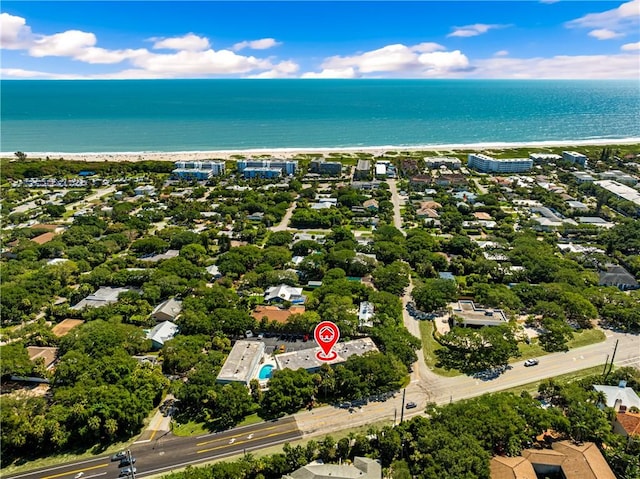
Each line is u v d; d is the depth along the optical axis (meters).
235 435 124.50
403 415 131.38
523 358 159.38
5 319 183.12
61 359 148.25
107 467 114.31
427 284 199.38
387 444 113.62
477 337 155.75
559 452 110.69
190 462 115.62
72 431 121.19
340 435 123.81
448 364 156.38
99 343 153.75
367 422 128.75
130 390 131.25
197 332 164.75
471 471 102.31
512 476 101.25
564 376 149.00
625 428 117.44
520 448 111.12
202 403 133.38
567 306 182.25
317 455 115.69
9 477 111.31
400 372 142.62
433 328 178.75
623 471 107.75
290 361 149.38
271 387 133.50
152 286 198.50
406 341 156.50
